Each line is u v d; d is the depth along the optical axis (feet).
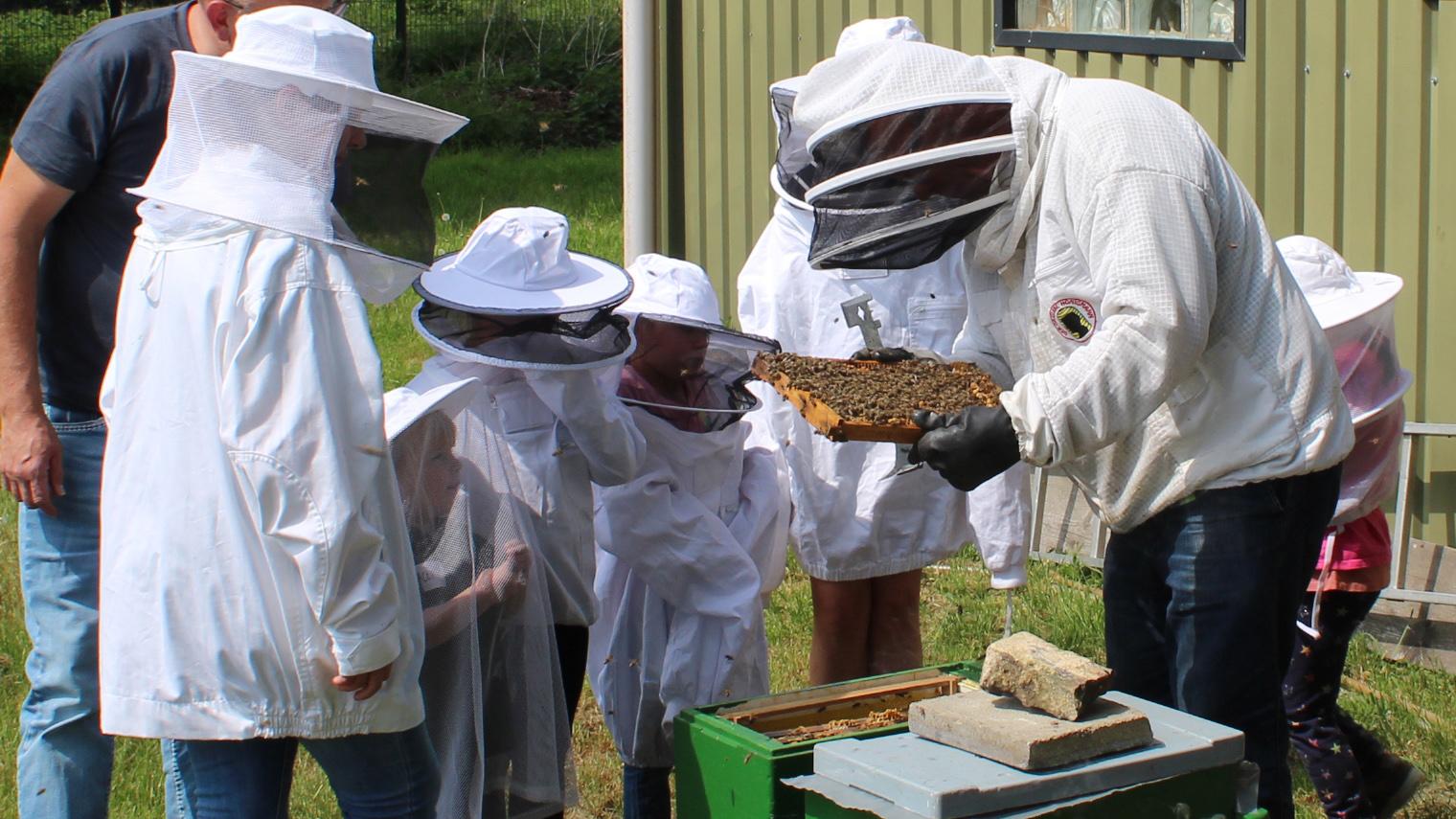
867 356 10.12
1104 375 8.03
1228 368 8.61
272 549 7.61
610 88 59.82
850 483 12.37
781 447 12.51
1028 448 8.09
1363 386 10.94
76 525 9.85
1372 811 11.46
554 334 9.75
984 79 8.52
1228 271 8.57
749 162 21.86
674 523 10.71
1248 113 16.76
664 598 10.93
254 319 7.53
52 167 9.48
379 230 8.38
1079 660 7.20
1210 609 8.71
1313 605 11.34
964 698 7.48
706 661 10.75
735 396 11.34
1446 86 15.24
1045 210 8.61
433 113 8.27
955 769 6.83
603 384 10.59
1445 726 13.85
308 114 7.84
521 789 9.43
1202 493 8.73
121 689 7.86
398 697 8.08
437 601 8.87
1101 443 8.18
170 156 7.99
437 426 9.05
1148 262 8.03
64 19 65.26
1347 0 15.84
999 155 8.43
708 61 22.43
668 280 11.16
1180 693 8.98
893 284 12.61
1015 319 9.45
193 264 7.77
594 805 12.89
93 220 9.82
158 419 7.82
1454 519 15.74
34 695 9.96
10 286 9.41
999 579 12.80
